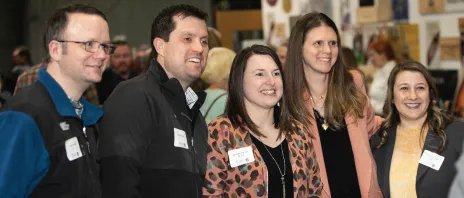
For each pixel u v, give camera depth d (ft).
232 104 8.53
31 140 6.24
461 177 9.34
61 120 6.64
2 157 6.10
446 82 14.94
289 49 9.96
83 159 6.81
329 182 9.51
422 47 15.62
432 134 9.66
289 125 8.66
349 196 9.53
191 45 7.91
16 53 25.50
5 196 6.04
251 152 8.26
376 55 16.34
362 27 17.16
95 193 7.00
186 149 7.82
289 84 9.81
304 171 8.51
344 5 17.63
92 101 13.74
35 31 37.37
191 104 8.47
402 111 9.82
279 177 8.29
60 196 6.52
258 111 8.52
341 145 9.70
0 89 11.30
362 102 10.02
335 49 9.77
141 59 23.34
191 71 7.93
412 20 15.79
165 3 32.78
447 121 9.73
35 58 37.45
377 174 9.89
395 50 16.14
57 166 6.51
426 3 15.31
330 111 9.77
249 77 8.38
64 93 6.76
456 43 14.60
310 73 9.98
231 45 26.66
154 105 7.66
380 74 15.97
